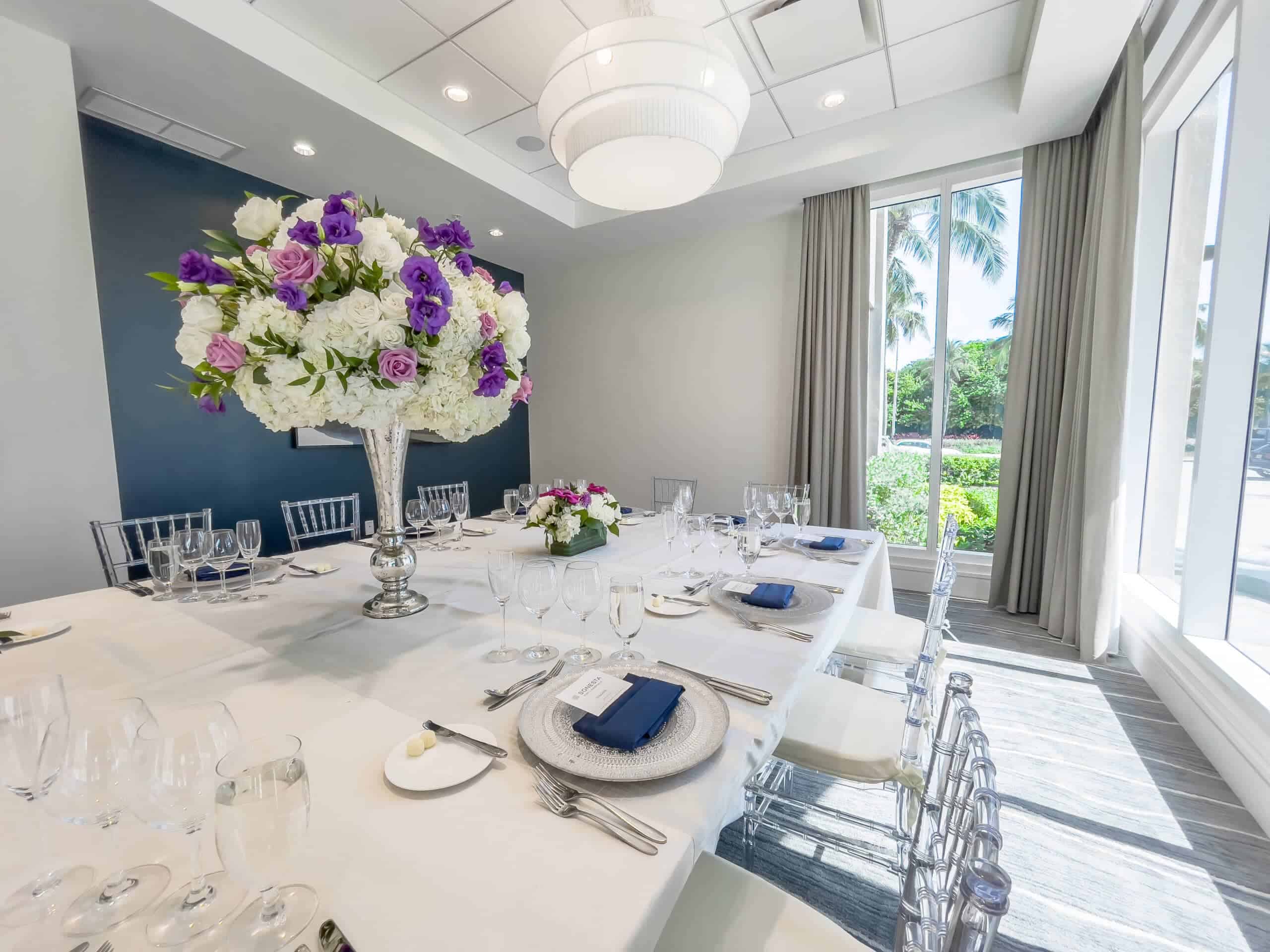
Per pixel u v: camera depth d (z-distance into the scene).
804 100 2.94
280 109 2.60
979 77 2.76
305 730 0.79
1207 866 1.42
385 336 1.03
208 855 0.57
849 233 3.63
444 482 4.82
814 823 1.59
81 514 2.34
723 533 2.26
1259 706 1.60
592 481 5.28
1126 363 2.44
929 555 3.77
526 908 0.50
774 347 4.20
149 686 0.93
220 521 3.29
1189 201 2.54
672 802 0.65
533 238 4.45
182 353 1.03
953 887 0.57
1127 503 2.83
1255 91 1.75
